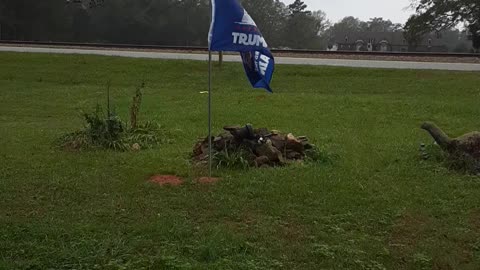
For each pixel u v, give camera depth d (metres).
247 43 6.41
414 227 5.41
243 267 4.39
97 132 8.82
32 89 16.88
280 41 63.97
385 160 7.96
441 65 19.50
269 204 5.94
